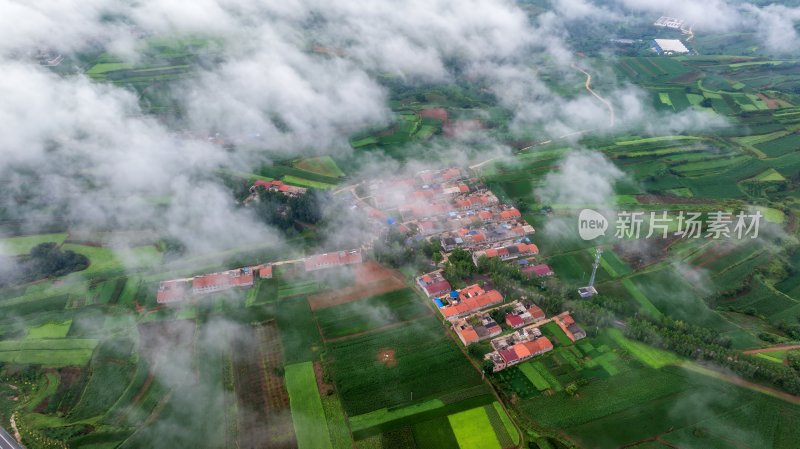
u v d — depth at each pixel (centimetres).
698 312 16662
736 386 13600
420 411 13250
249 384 14275
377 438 12562
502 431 12650
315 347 15512
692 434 12356
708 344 14625
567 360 14688
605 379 14012
